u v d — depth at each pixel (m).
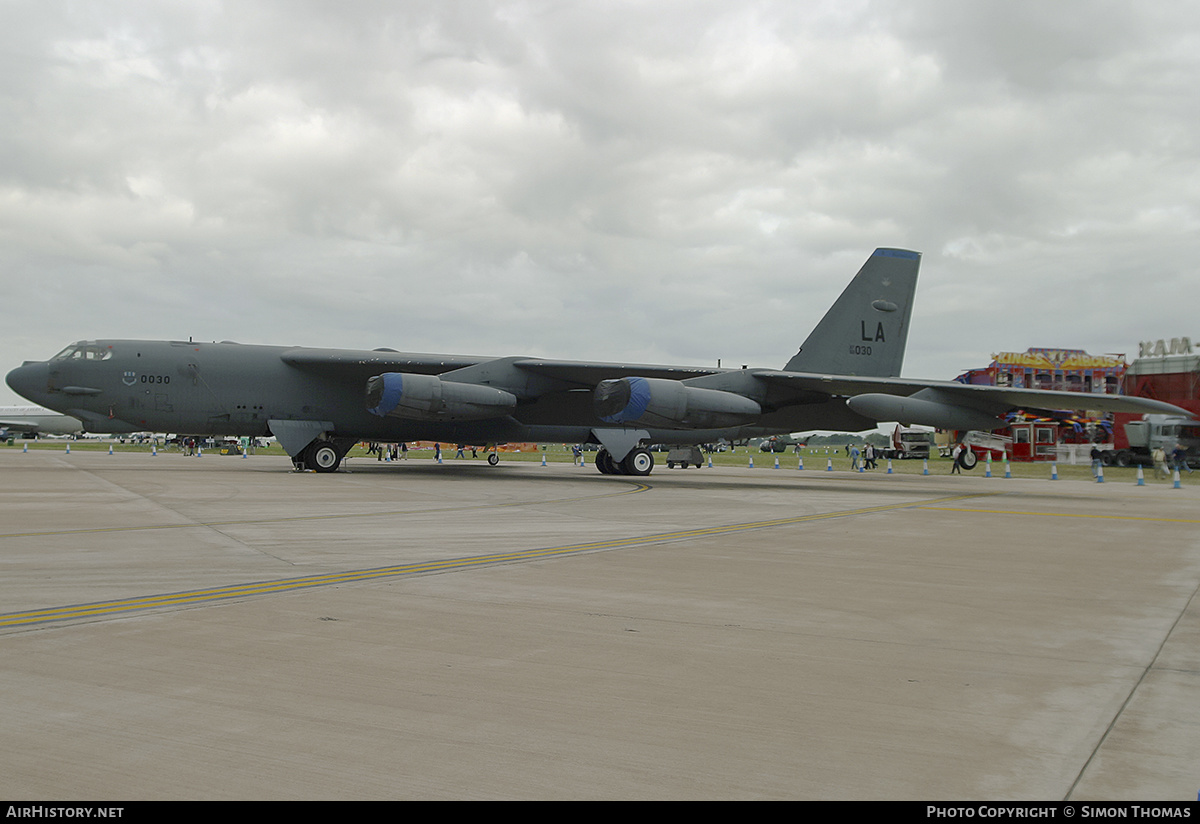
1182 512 16.77
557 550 9.66
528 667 4.82
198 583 7.19
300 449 23.81
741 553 9.64
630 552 9.59
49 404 22.19
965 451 37.09
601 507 15.53
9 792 3.11
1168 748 3.71
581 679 4.61
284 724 3.84
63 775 3.27
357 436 25.09
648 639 5.52
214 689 4.31
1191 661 5.14
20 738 3.62
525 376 24.48
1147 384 48.78
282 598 6.61
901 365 26.31
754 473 35.16
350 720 3.91
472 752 3.57
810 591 7.32
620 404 22.27
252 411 23.44
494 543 10.16
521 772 3.38
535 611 6.31
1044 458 53.34
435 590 7.08
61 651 4.95
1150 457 47.91
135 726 3.78
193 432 23.41
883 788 3.28
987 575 8.38
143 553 8.80
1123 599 7.17
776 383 23.80
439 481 22.33
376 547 9.59
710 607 6.57
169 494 16.48
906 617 6.32
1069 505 18.50
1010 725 3.97
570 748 3.63
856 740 3.77
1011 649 5.40
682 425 22.61
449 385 22.70
